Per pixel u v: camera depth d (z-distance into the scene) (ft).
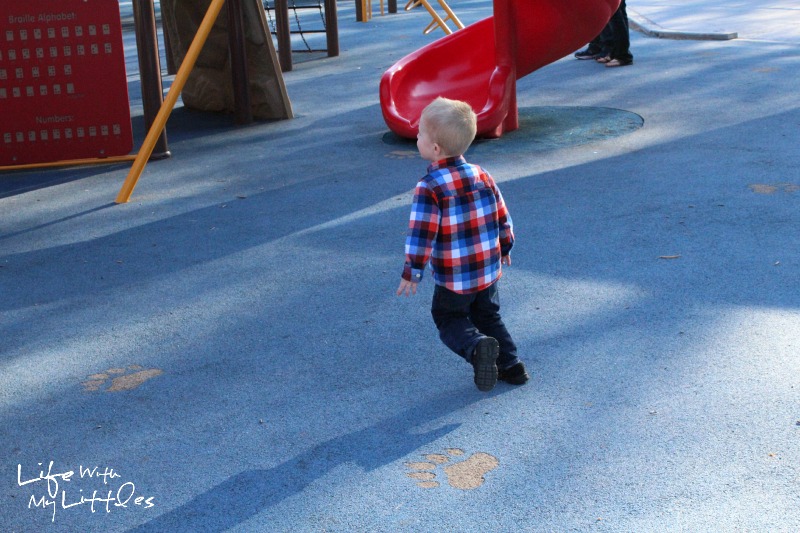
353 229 19.98
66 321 16.14
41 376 13.97
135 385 13.46
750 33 45.32
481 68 30.40
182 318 15.87
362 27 63.46
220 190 24.11
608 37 38.22
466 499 10.12
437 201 11.73
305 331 14.93
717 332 13.73
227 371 13.71
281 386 13.11
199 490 10.68
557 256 17.38
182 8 35.19
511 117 27.99
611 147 25.20
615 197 20.72
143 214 22.45
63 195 24.84
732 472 10.24
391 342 14.29
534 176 22.95
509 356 12.55
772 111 27.84
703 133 25.86
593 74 37.01
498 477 10.50
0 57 27.48
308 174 25.07
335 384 13.05
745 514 9.49
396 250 18.47
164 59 53.88
